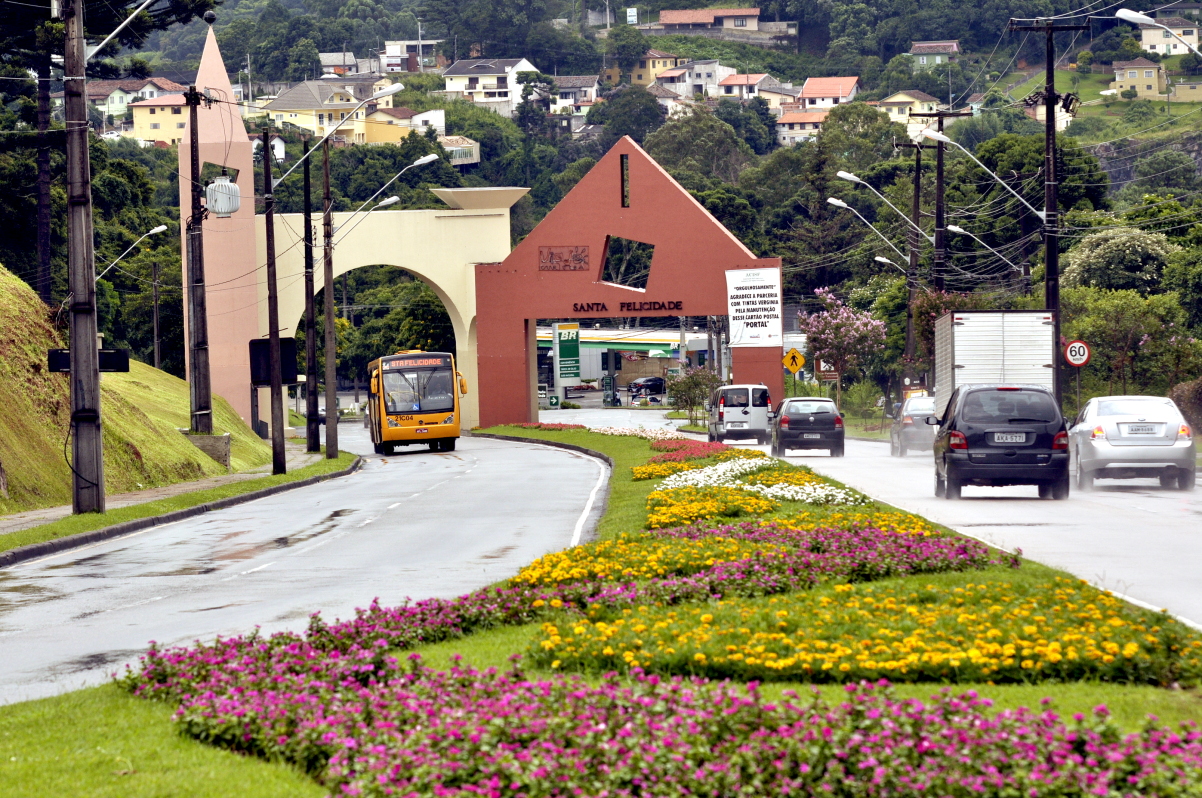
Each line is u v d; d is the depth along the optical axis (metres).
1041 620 20.14
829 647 19.05
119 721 17.64
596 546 32.91
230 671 19.42
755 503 43.19
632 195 139.75
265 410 144.75
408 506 59.94
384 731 14.77
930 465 76.94
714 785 12.49
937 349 79.69
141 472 77.12
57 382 79.81
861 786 12.27
